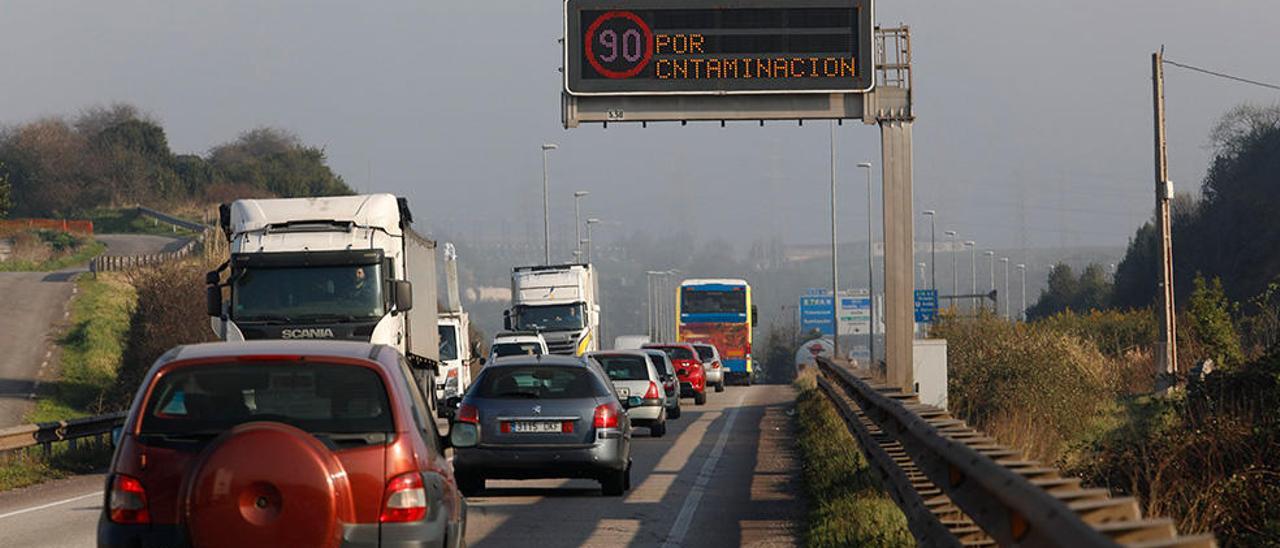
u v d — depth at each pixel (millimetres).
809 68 73312
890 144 73438
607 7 73750
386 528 22594
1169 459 38062
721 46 73750
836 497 44094
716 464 66188
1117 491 37938
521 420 50219
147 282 123062
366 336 72688
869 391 39719
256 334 72438
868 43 73250
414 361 83688
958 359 79125
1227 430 39562
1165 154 98062
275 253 73250
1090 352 93125
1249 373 52281
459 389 120188
